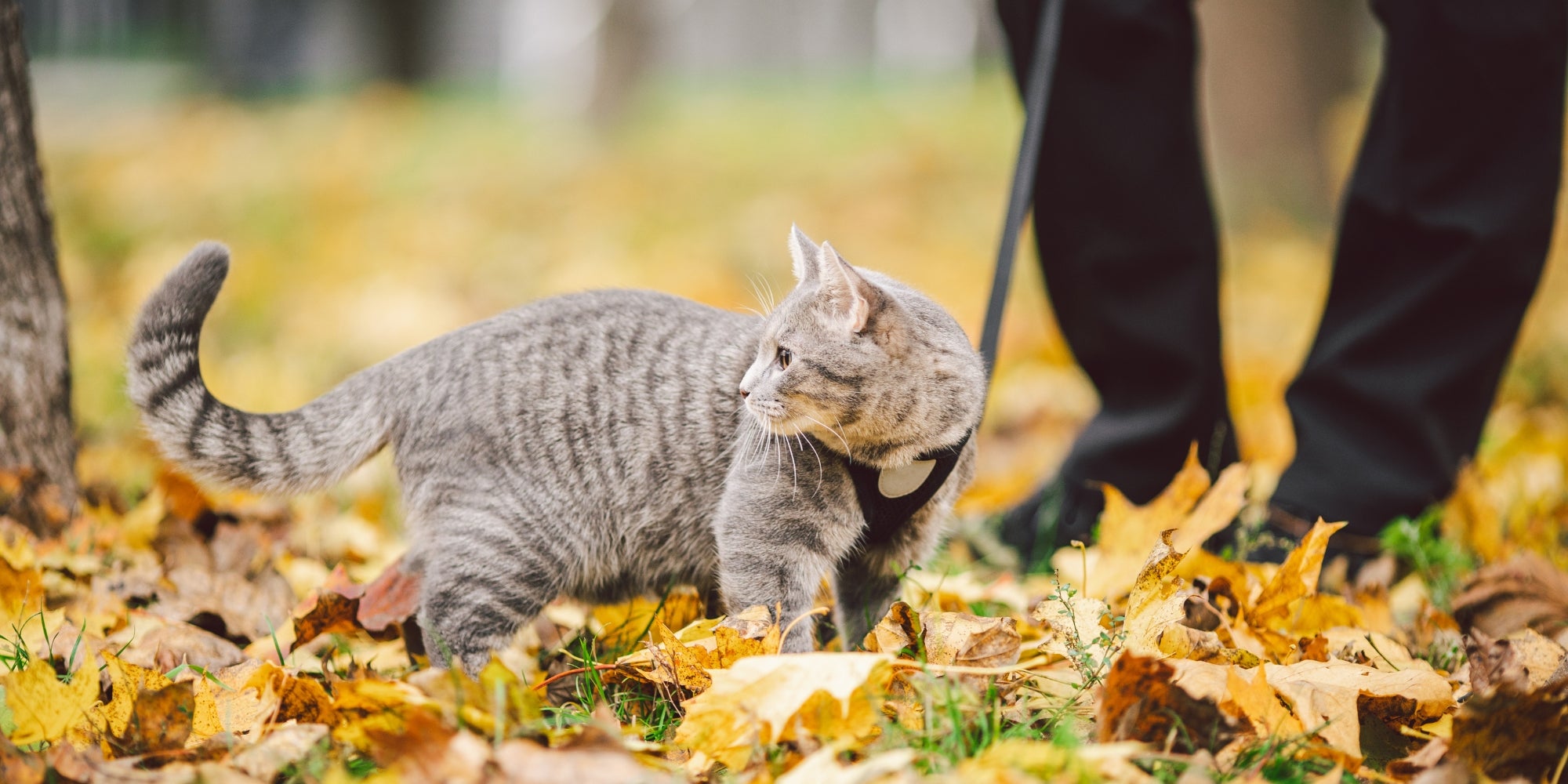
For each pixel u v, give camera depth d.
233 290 8.24
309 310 8.07
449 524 2.86
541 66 28.56
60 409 3.58
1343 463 3.31
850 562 3.05
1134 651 2.41
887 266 9.29
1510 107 3.12
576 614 3.44
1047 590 3.31
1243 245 10.16
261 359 6.76
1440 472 3.32
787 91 22.30
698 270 8.86
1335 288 3.47
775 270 9.08
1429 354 3.29
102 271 8.62
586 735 1.98
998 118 15.83
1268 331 8.03
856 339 2.77
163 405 2.86
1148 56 3.36
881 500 2.84
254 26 22.16
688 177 12.79
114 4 25.64
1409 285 3.29
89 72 23.94
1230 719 2.09
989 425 6.25
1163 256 3.48
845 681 2.14
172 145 14.59
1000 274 3.21
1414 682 2.35
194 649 2.82
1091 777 1.88
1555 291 9.24
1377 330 3.31
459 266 9.36
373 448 2.97
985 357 3.15
